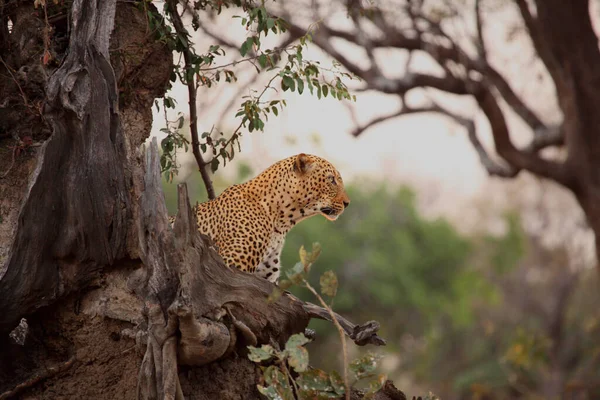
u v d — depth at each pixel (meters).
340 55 28.50
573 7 26.67
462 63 28.95
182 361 10.19
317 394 9.79
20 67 11.41
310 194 13.17
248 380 10.81
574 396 49.72
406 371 55.59
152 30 11.78
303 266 9.70
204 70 12.84
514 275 61.88
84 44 10.70
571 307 60.22
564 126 28.92
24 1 11.45
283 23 12.41
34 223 10.30
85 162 10.55
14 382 10.62
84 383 10.62
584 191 29.94
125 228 10.70
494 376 51.91
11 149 11.25
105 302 10.60
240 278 10.63
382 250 49.88
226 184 46.81
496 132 29.70
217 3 12.67
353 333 10.88
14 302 10.28
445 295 52.78
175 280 9.87
